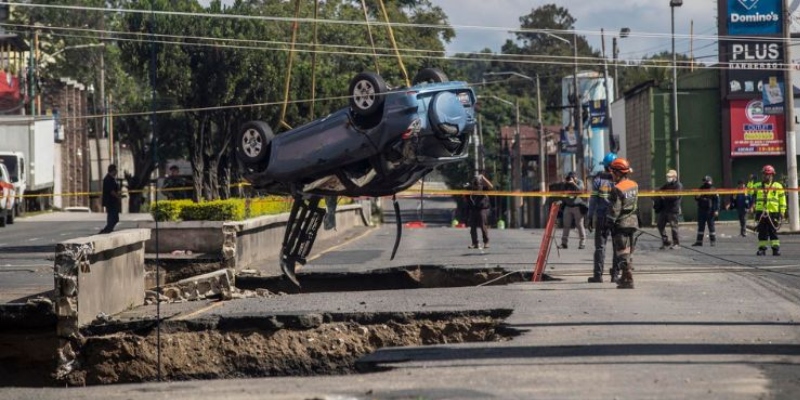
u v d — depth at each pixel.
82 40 144.25
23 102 118.12
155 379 27.12
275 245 51.81
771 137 100.69
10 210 80.06
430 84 33.53
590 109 111.00
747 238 63.50
